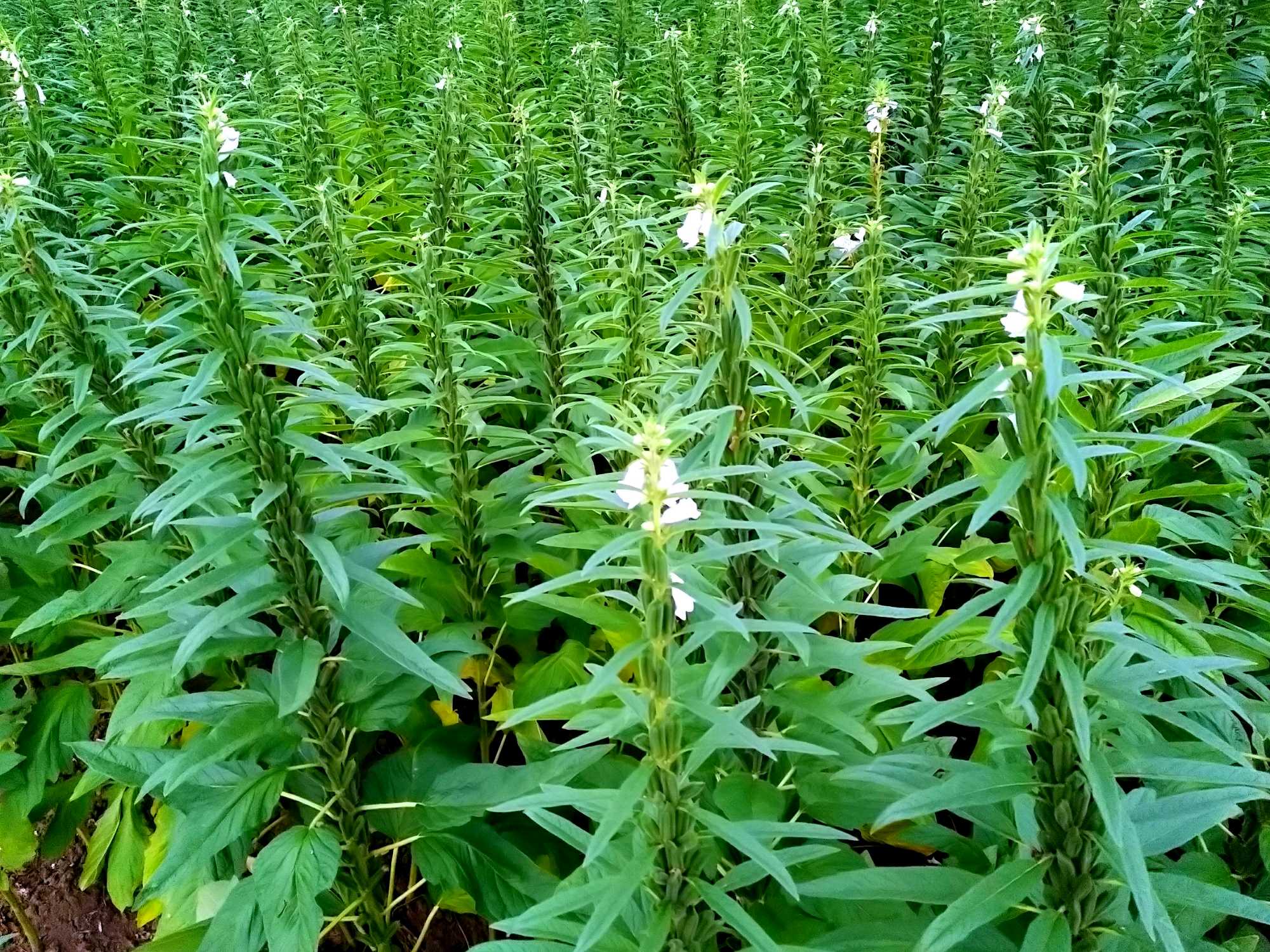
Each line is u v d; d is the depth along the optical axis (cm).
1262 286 415
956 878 198
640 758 319
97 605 308
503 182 537
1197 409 325
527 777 275
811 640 239
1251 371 423
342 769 267
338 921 285
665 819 179
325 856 247
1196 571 177
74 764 361
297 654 243
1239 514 349
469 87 649
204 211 228
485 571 356
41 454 378
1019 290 160
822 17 692
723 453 234
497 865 273
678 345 337
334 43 838
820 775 257
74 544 383
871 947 205
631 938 212
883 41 707
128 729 264
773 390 240
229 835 246
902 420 391
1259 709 264
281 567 245
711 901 181
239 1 982
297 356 365
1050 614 164
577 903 174
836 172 534
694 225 209
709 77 707
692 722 249
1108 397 312
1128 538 317
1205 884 189
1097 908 194
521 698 328
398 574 364
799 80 622
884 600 413
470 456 363
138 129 633
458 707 379
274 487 230
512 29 682
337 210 429
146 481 311
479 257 449
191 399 214
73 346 296
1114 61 648
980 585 409
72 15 880
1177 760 186
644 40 817
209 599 306
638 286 355
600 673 163
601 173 520
